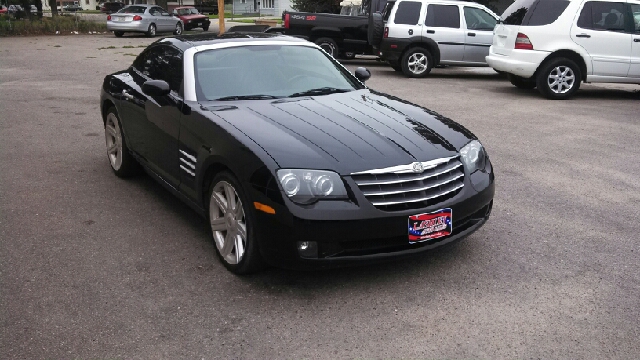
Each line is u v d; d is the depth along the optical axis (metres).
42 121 8.35
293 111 4.17
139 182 5.73
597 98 11.42
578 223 4.79
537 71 11.12
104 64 15.12
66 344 3.01
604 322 3.28
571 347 3.04
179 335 3.11
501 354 2.97
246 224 3.56
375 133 3.85
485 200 3.93
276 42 5.22
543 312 3.38
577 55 10.95
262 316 3.31
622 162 6.66
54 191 5.40
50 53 17.84
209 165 3.88
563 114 9.54
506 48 11.38
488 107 10.08
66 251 4.12
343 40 16.31
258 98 4.49
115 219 4.74
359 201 3.39
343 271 3.88
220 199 3.86
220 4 18.12
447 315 3.34
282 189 3.36
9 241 4.28
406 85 12.66
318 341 3.07
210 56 4.80
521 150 7.16
